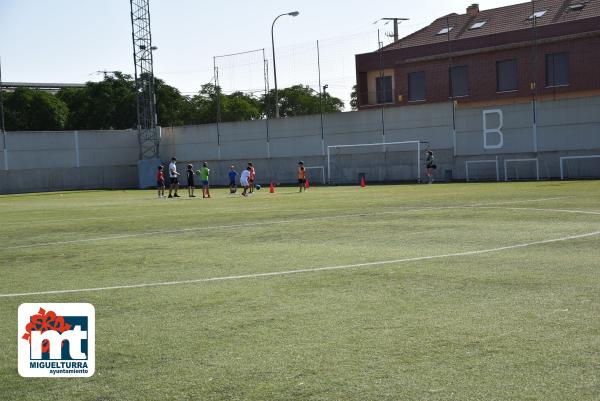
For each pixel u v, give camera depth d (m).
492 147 45.44
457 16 63.75
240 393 5.23
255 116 93.38
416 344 6.29
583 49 51.75
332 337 6.64
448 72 59.59
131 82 95.75
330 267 10.85
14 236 18.73
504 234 14.27
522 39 54.94
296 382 5.41
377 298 8.32
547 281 8.94
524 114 43.84
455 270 10.05
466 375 5.40
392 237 14.66
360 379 5.42
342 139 53.38
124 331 7.20
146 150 65.50
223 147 60.78
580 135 41.59
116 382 5.59
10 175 60.22
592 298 7.86
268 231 17.08
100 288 9.83
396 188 39.06
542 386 5.11
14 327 7.59
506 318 7.11
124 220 22.83
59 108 90.06
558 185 33.09
